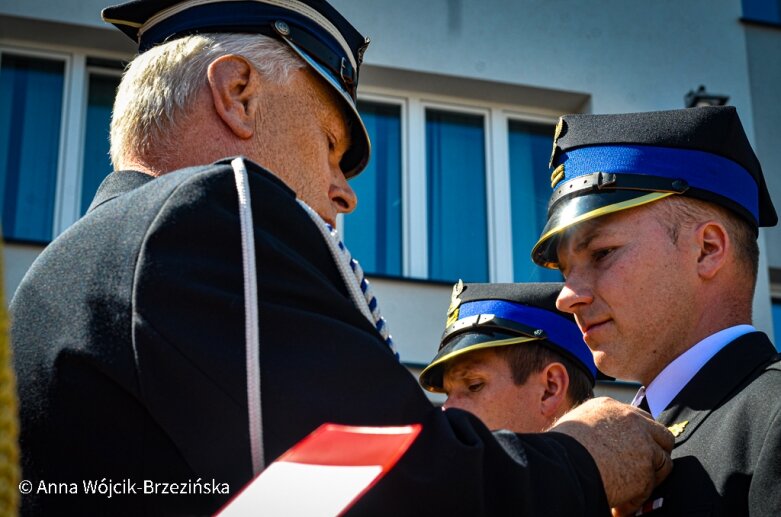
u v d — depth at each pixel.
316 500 1.79
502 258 9.90
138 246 2.28
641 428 2.49
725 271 2.77
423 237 9.77
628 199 2.78
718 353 2.69
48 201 9.33
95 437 2.18
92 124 9.53
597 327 2.78
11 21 9.35
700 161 2.81
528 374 4.07
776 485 2.31
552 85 10.24
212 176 2.36
